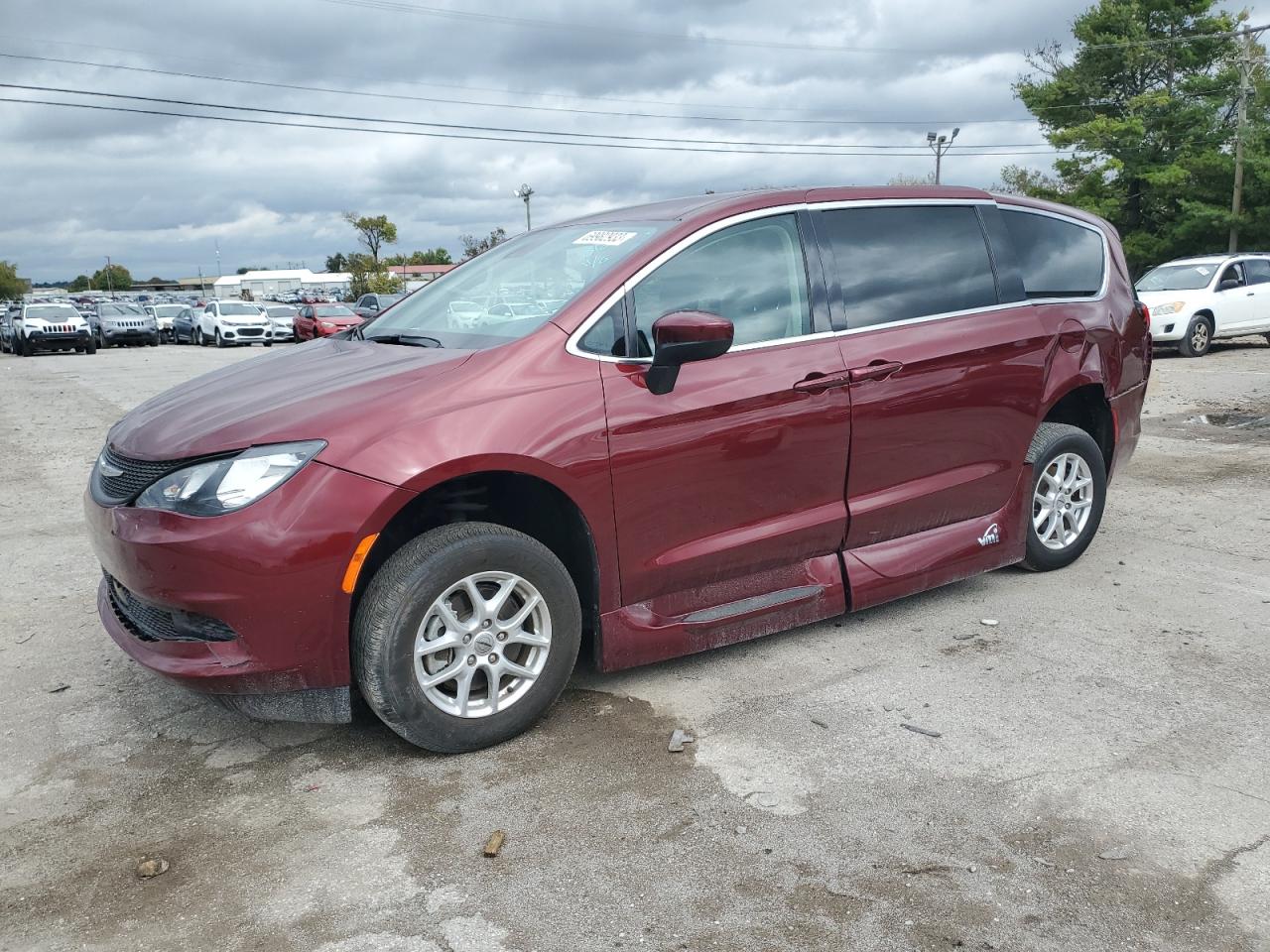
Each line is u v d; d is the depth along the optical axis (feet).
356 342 13.32
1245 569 16.80
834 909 8.13
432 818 9.62
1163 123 114.21
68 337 96.73
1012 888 8.38
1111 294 16.79
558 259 13.01
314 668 10.12
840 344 13.01
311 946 7.83
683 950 7.68
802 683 12.50
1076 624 14.38
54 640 14.73
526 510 12.12
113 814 9.87
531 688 11.08
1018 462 15.17
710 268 12.35
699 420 11.69
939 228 14.57
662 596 12.07
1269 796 9.73
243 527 9.65
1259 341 60.75
